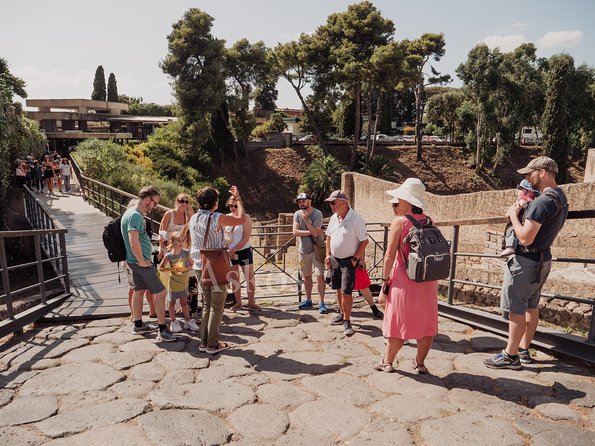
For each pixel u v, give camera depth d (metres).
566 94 45.16
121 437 3.07
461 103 52.75
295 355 4.47
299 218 6.08
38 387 3.80
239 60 44.19
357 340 4.90
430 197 13.58
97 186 18.36
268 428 3.17
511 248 3.86
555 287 7.50
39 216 11.73
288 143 46.91
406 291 3.82
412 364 4.18
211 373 4.06
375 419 3.27
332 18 44.47
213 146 42.72
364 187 21.08
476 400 3.48
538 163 3.66
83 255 10.07
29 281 11.45
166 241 5.47
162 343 4.81
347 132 58.91
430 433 3.07
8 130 15.77
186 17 41.03
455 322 5.36
